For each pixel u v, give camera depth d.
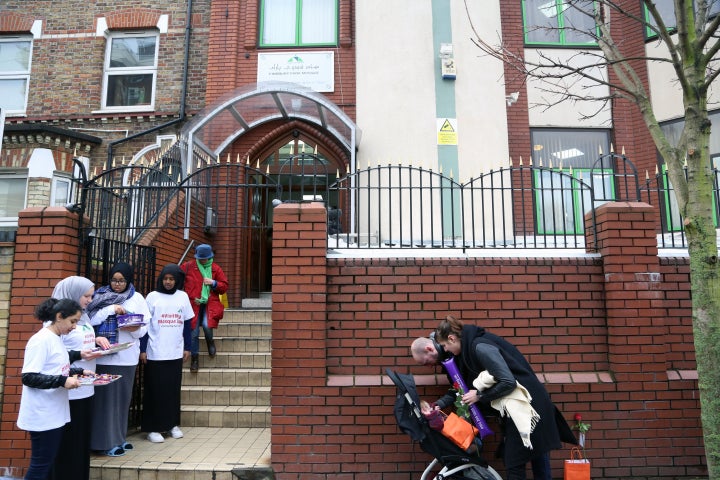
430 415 3.86
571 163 9.56
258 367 6.31
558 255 4.92
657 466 4.57
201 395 5.80
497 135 8.90
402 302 4.74
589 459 4.56
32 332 4.65
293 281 4.61
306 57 9.67
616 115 9.58
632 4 9.64
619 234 4.81
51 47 10.41
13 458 4.52
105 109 10.16
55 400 3.62
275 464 4.42
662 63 9.28
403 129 8.84
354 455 4.46
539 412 3.68
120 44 10.66
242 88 7.97
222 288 6.25
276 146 9.50
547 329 4.78
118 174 9.55
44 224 4.78
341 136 8.70
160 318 5.10
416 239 8.15
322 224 4.67
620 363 4.66
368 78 9.06
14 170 9.43
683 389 4.66
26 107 10.22
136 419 5.57
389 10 9.24
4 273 4.77
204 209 8.69
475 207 8.59
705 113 3.56
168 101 10.19
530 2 9.89
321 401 4.50
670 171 3.69
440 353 4.19
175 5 10.54
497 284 4.80
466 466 3.89
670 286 4.96
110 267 5.45
